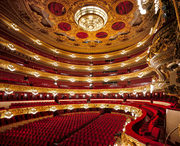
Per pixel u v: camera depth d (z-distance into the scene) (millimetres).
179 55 3537
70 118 18406
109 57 31188
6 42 16438
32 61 23031
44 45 24906
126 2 14516
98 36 23781
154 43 5145
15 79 18469
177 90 4188
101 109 27141
